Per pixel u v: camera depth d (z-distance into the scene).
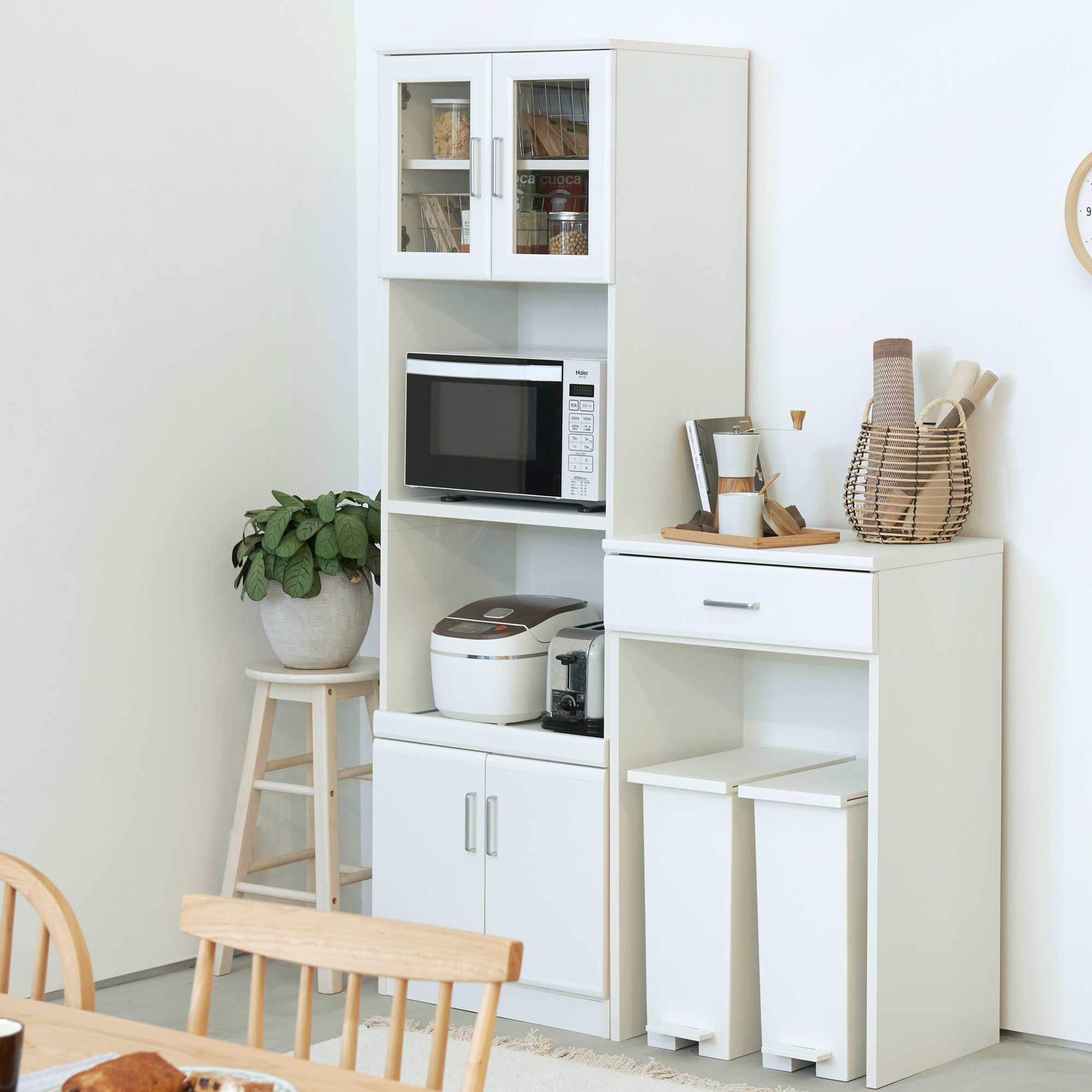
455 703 3.44
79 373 3.44
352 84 4.05
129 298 3.53
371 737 4.08
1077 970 3.19
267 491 3.88
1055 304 3.14
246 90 3.78
